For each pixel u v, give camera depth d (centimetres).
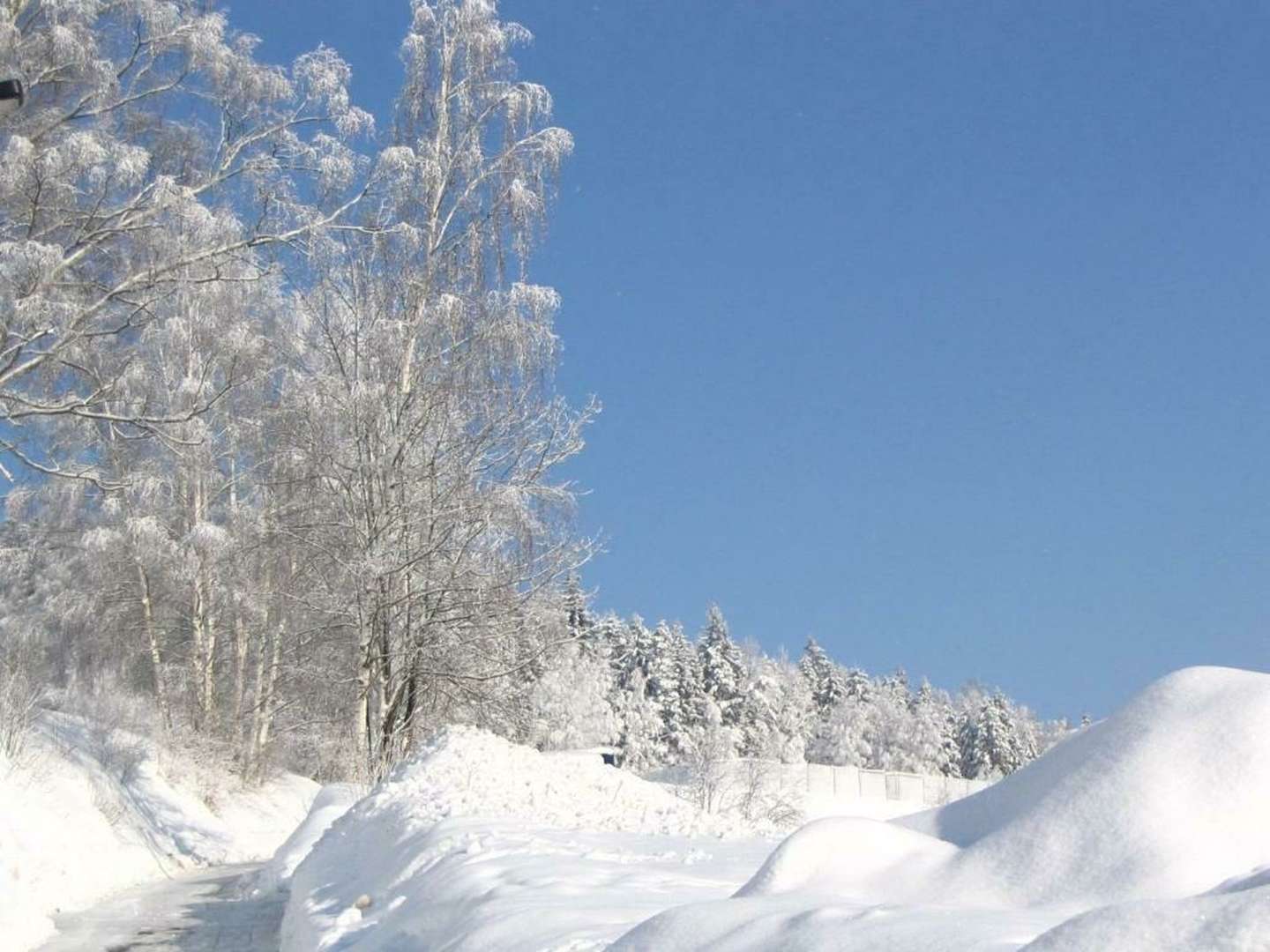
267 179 2092
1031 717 11788
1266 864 413
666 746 7712
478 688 2211
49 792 1852
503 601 2164
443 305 2164
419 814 1187
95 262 2084
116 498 2572
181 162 2128
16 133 1977
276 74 2116
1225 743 480
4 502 2355
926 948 351
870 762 9944
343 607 2189
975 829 531
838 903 440
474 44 2344
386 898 951
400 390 2184
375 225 2208
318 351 2261
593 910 612
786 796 3055
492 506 2138
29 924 1252
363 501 2148
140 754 2472
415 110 2319
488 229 2273
